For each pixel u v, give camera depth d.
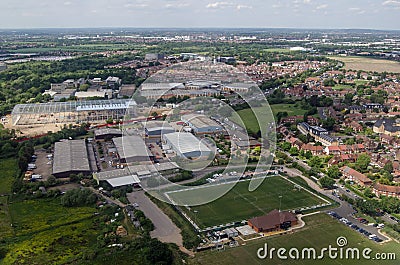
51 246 120.19
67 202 147.88
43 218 138.25
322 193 159.38
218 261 111.19
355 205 146.00
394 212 141.25
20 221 136.25
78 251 117.31
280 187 163.25
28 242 122.50
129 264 108.88
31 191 159.12
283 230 128.50
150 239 119.69
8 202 151.50
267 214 132.12
